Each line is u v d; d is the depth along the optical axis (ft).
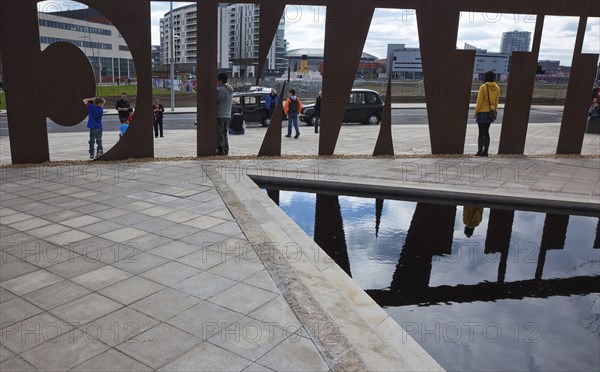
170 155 34.17
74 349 8.72
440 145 32.73
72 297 10.85
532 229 18.19
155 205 18.98
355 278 13.53
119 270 12.41
